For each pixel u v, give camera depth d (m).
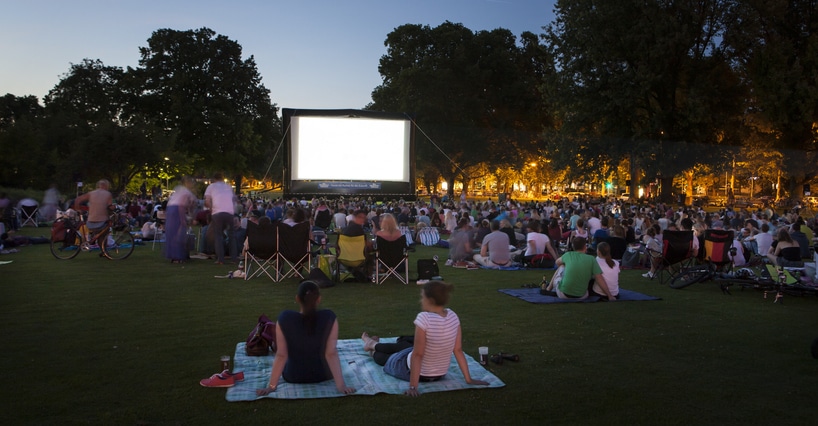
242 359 5.42
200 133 46.56
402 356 5.05
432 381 4.86
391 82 53.34
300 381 4.75
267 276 10.70
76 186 36.28
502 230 14.60
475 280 10.80
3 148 35.97
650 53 31.55
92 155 36.50
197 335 6.33
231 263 12.27
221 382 4.70
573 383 4.96
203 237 13.02
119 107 46.84
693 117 30.98
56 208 23.09
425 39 52.28
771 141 36.97
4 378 4.84
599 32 33.31
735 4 33.56
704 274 10.28
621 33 33.06
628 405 4.47
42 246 15.35
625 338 6.52
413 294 9.09
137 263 12.22
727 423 4.15
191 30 47.88
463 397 4.57
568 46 35.56
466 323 7.19
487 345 6.17
